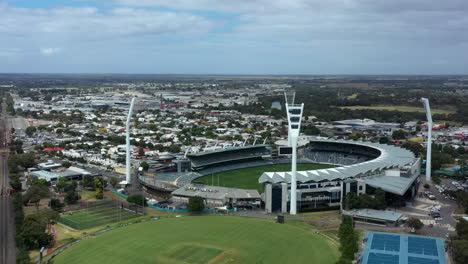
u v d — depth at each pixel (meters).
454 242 198.25
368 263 195.50
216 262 195.12
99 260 196.75
